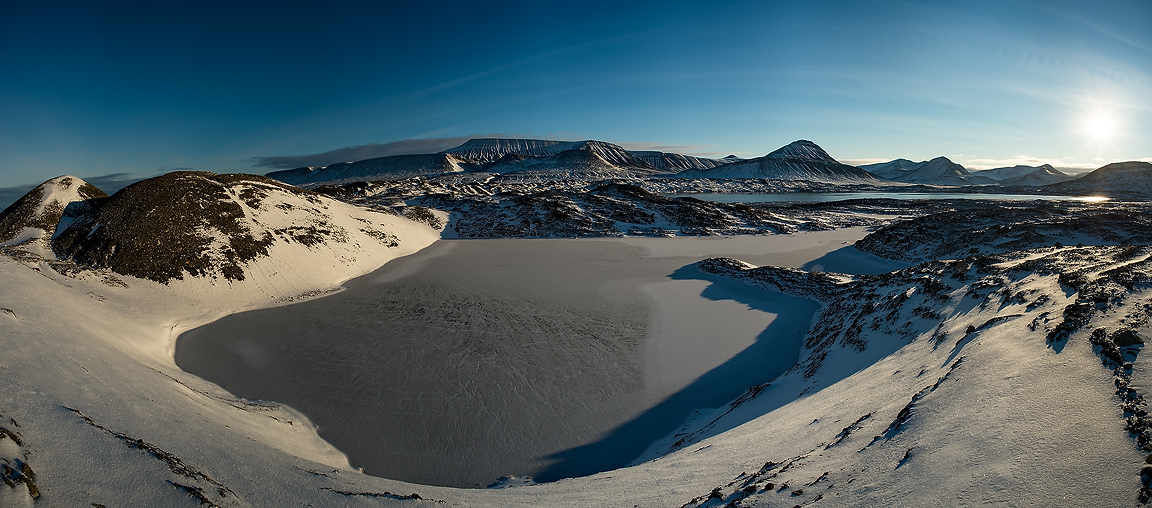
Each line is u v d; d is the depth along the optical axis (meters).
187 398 12.49
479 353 20.14
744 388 17.19
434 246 52.03
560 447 13.57
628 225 65.44
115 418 8.72
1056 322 8.87
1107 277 10.05
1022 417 6.04
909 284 19.36
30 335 11.37
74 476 6.68
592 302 28.16
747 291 30.61
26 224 31.55
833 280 29.02
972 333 11.10
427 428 14.48
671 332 22.78
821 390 12.78
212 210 33.16
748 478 7.42
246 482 7.88
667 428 14.64
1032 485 4.77
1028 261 16.11
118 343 16.16
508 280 34.34
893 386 10.15
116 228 28.58
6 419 7.25
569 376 17.98
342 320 24.73
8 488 5.90
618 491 8.60
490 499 8.84
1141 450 4.65
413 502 8.10
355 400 16.16
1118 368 6.33
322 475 9.17
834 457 7.14
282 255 32.84
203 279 27.45
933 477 5.49
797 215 78.50
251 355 20.00
